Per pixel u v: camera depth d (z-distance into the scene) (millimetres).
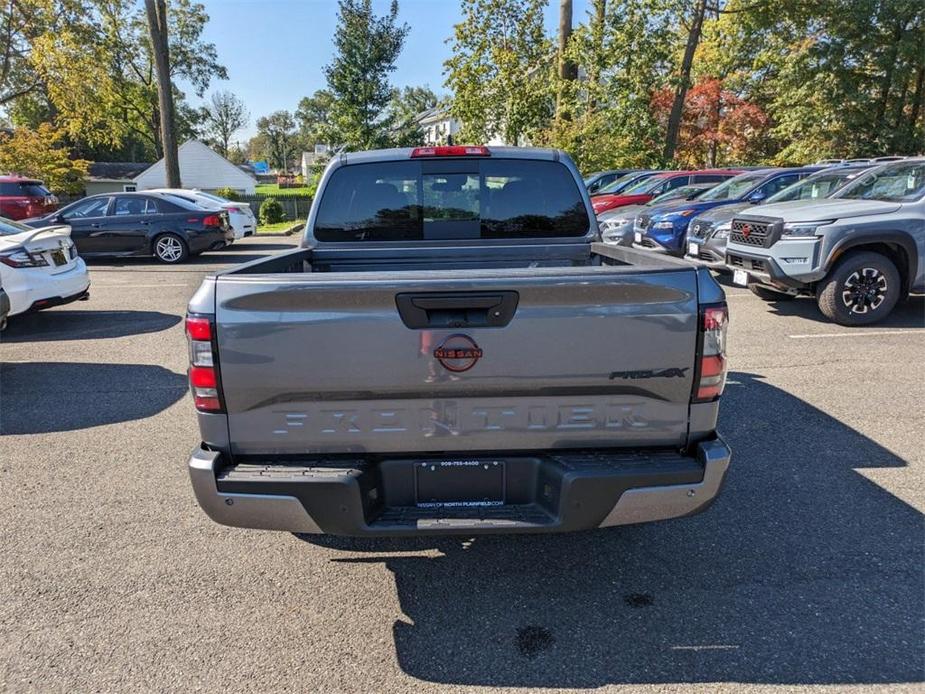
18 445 4801
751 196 11336
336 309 2377
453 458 2568
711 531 3498
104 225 14180
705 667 2516
